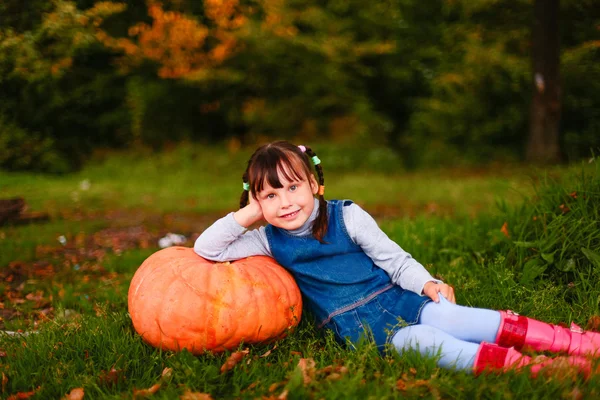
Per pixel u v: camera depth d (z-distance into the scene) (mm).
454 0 12570
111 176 11297
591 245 3316
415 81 15570
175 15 10836
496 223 4137
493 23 12141
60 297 3830
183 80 13383
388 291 2707
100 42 9719
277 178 2609
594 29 10258
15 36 5363
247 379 2348
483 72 12922
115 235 6020
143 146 13664
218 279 2547
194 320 2484
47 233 5926
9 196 7938
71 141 11594
